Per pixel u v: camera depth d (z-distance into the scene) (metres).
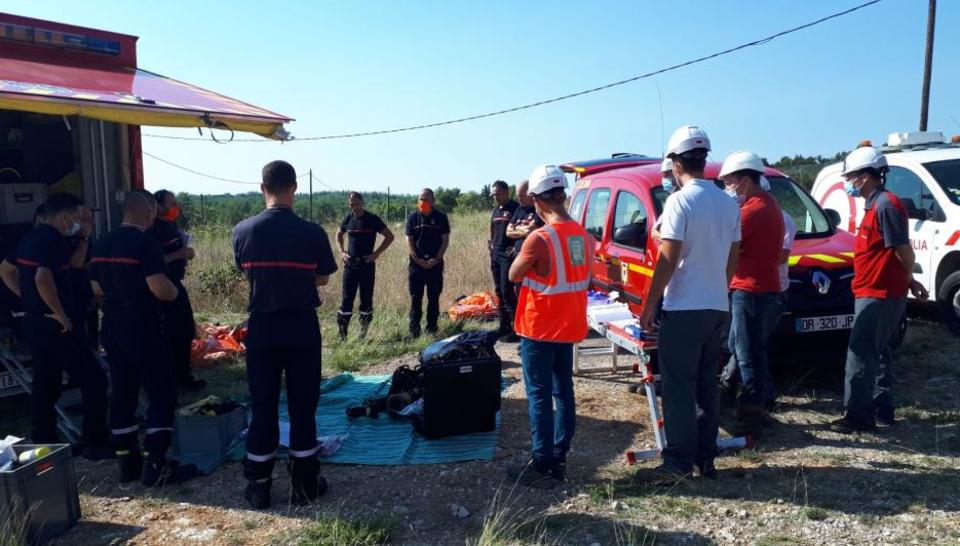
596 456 4.85
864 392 5.03
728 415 5.54
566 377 4.37
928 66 16.48
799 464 4.59
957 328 7.82
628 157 9.14
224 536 3.83
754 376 4.93
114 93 5.29
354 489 4.41
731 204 4.15
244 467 4.23
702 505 4.05
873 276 4.88
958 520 3.77
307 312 4.05
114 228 6.69
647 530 3.76
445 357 5.29
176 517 4.08
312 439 4.17
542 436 4.30
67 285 4.79
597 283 7.22
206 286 11.63
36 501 3.72
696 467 4.45
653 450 4.70
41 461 3.76
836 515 3.88
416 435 5.29
